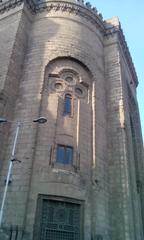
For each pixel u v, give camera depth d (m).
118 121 26.50
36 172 20.06
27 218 18.30
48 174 20.11
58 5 29.86
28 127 21.89
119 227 21.38
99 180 22.23
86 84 26.61
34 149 20.88
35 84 24.20
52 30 28.05
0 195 19.12
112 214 22.12
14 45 25.39
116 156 24.62
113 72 30.06
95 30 31.47
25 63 26.08
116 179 23.52
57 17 29.14
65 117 23.41
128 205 21.92
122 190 22.77
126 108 28.41
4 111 22.02
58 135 22.22
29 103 23.20
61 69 25.80
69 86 25.31
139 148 34.28
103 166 23.52
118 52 31.28
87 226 19.66
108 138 25.91
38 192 19.31
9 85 23.36
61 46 26.89
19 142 21.27
